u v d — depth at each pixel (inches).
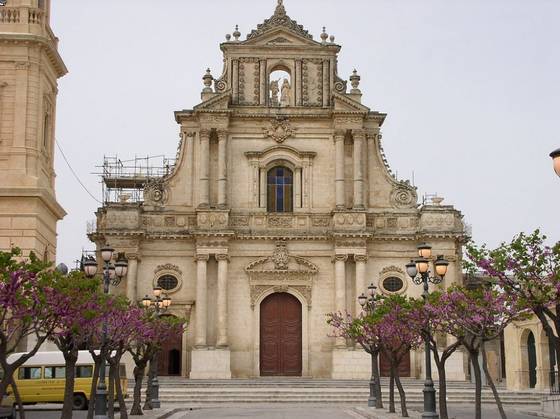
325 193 2630.4
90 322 1152.8
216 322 2524.6
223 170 2588.6
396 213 2613.2
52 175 2108.8
